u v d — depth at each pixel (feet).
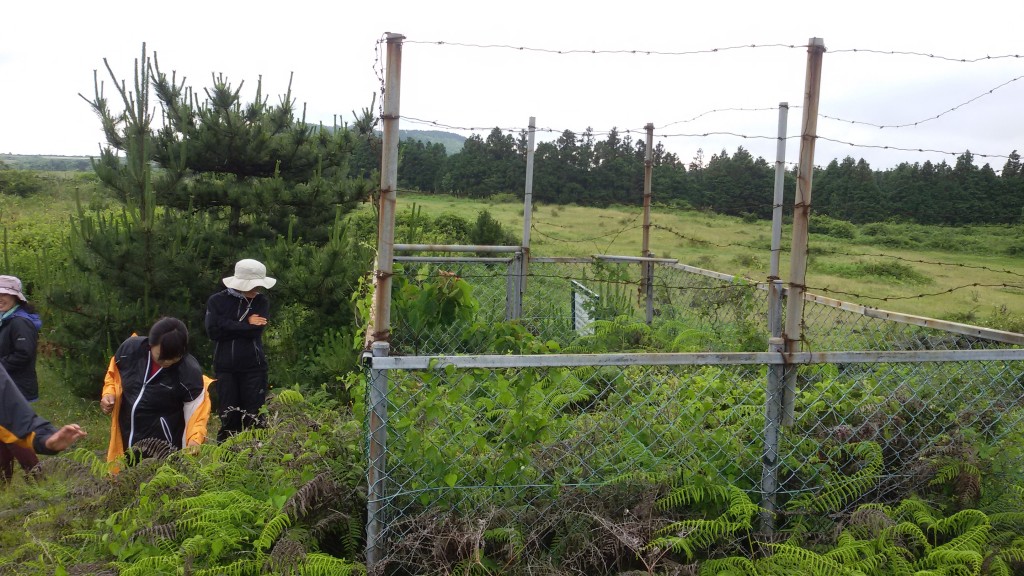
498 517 11.52
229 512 11.51
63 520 12.13
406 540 11.02
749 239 63.46
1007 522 12.16
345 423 15.17
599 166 81.30
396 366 10.80
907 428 13.74
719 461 12.65
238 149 28.30
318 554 10.61
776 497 12.60
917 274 53.78
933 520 11.96
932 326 16.29
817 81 11.81
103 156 26.68
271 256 26.11
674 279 27.09
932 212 77.82
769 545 11.37
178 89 28.45
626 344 23.18
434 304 15.84
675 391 13.46
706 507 12.26
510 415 11.86
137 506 12.03
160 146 27.84
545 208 69.51
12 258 40.60
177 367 15.61
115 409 15.72
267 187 27.76
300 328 26.43
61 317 24.03
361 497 12.48
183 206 27.99
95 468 13.10
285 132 30.22
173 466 13.53
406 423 11.07
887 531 11.44
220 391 19.92
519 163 88.89
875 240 67.62
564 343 24.94
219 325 19.44
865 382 14.30
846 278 53.78
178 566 10.59
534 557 11.35
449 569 10.70
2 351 18.83
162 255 24.22
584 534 11.48
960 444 13.21
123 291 24.41
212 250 25.88
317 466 12.80
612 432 12.94
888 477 12.88
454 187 91.56
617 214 70.54
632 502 12.10
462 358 10.89
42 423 11.59
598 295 27.22
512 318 26.27
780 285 17.93
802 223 11.92
